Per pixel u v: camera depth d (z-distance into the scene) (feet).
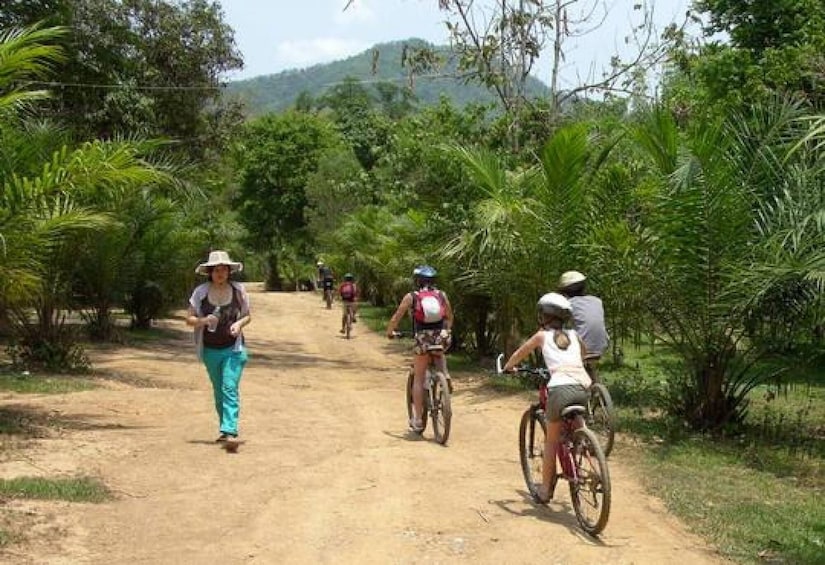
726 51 64.75
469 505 24.41
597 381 33.55
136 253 67.92
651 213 37.11
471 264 54.85
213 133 97.45
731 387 38.37
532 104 67.46
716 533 23.12
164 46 89.30
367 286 143.02
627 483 28.43
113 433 32.58
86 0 79.66
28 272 33.94
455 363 64.69
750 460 32.68
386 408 42.63
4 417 34.12
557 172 43.98
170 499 24.26
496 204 46.09
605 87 65.62
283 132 215.31
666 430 37.09
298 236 212.64
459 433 35.73
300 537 21.30
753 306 34.58
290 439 33.22
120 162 34.01
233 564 19.34
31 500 22.95
